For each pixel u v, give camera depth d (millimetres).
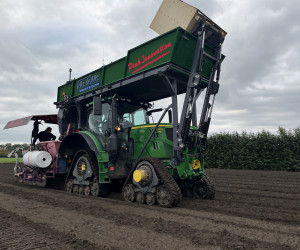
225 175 12453
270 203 5488
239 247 2678
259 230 3299
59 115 7934
